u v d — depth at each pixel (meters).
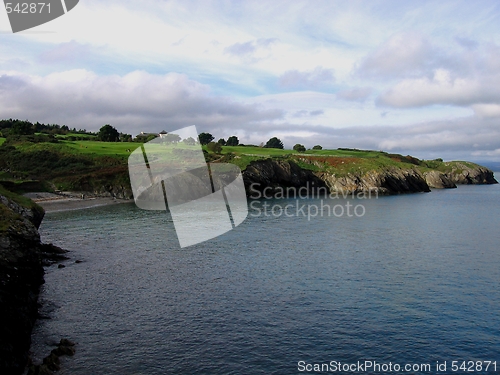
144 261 32.75
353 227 52.06
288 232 47.47
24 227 22.47
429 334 19.59
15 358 15.48
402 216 64.25
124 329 19.72
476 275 29.48
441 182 142.50
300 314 21.88
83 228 48.12
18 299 17.86
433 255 36.03
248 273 29.66
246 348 18.00
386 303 23.59
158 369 16.14
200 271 30.03
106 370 15.95
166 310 22.23
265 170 102.81
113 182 81.88
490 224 56.03
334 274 29.56
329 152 152.75
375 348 18.17
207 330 19.75
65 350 17.11
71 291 25.11
